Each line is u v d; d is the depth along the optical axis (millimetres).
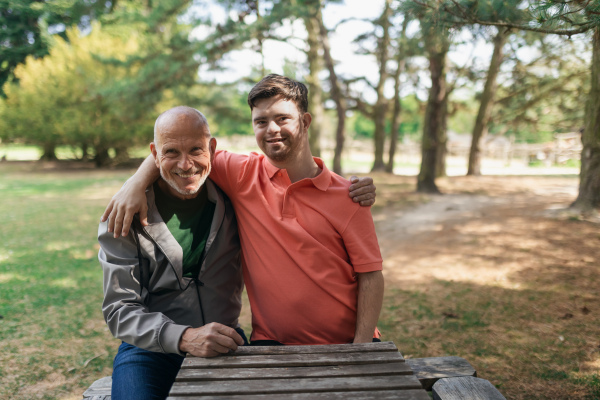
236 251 2256
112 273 1940
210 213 2156
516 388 3164
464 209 11164
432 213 10773
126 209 1918
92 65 21250
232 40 13336
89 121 22719
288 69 17344
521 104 19000
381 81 21875
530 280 5605
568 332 4074
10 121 23047
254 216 2145
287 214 2121
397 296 5293
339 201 2129
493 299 5027
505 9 3416
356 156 38531
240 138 42094
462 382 1891
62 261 6648
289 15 12617
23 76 21734
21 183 17156
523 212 10055
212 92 18031
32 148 41000
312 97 16891
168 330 1777
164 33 15859
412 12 3980
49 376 3473
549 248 6953
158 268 2051
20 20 13891
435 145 14078
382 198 13211
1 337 4125
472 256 6867
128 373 1917
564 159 27719
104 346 3996
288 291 2104
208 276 2139
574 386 3150
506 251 6977
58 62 21562
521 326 4262
